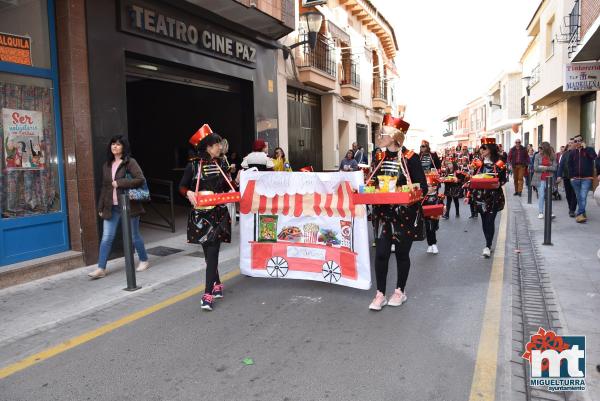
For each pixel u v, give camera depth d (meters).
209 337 4.11
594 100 16.03
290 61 13.80
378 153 4.77
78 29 6.48
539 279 5.65
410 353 3.71
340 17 19.09
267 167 9.05
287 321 4.45
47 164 6.31
